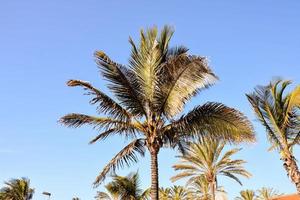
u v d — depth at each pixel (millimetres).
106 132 13367
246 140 12344
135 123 13070
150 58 13188
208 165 27719
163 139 12898
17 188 33062
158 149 12680
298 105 15367
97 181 12781
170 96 12781
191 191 40250
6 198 32656
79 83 12266
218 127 12523
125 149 12906
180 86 12672
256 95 16609
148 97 12977
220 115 12422
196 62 12164
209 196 33625
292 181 15258
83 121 13023
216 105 12336
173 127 12789
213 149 27359
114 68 12672
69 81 12156
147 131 12859
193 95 12617
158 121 12938
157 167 12398
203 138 13023
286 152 15578
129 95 12992
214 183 27672
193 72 12430
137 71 13266
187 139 13211
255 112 16531
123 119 13039
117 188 26391
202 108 12492
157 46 13391
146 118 13141
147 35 13609
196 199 35719
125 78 12883
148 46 13414
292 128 15844
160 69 13000
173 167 28422
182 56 12438
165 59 13797
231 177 27875
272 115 16109
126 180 26422
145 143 12852
